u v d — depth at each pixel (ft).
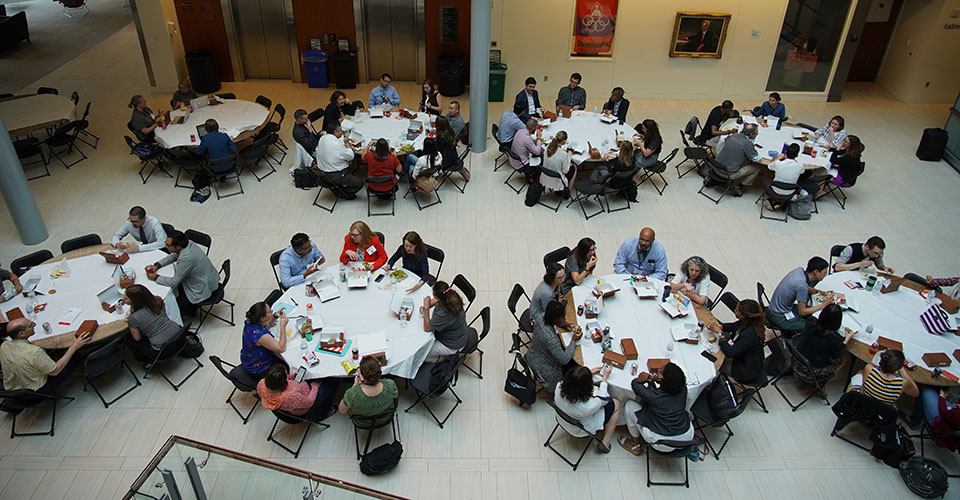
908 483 16.67
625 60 41.34
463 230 27.27
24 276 19.57
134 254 20.99
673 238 27.27
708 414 17.11
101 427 17.78
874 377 16.62
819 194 30.68
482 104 32.94
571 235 27.20
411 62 43.52
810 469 17.30
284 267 20.03
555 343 16.83
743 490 16.69
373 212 28.43
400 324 18.15
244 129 30.66
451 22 41.24
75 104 33.24
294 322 18.13
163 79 41.19
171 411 18.38
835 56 41.06
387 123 31.63
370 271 20.33
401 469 16.96
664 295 19.35
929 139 34.24
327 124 32.12
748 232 27.91
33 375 16.49
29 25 54.54
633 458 17.47
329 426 18.15
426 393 17.33
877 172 33.50
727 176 28.94
